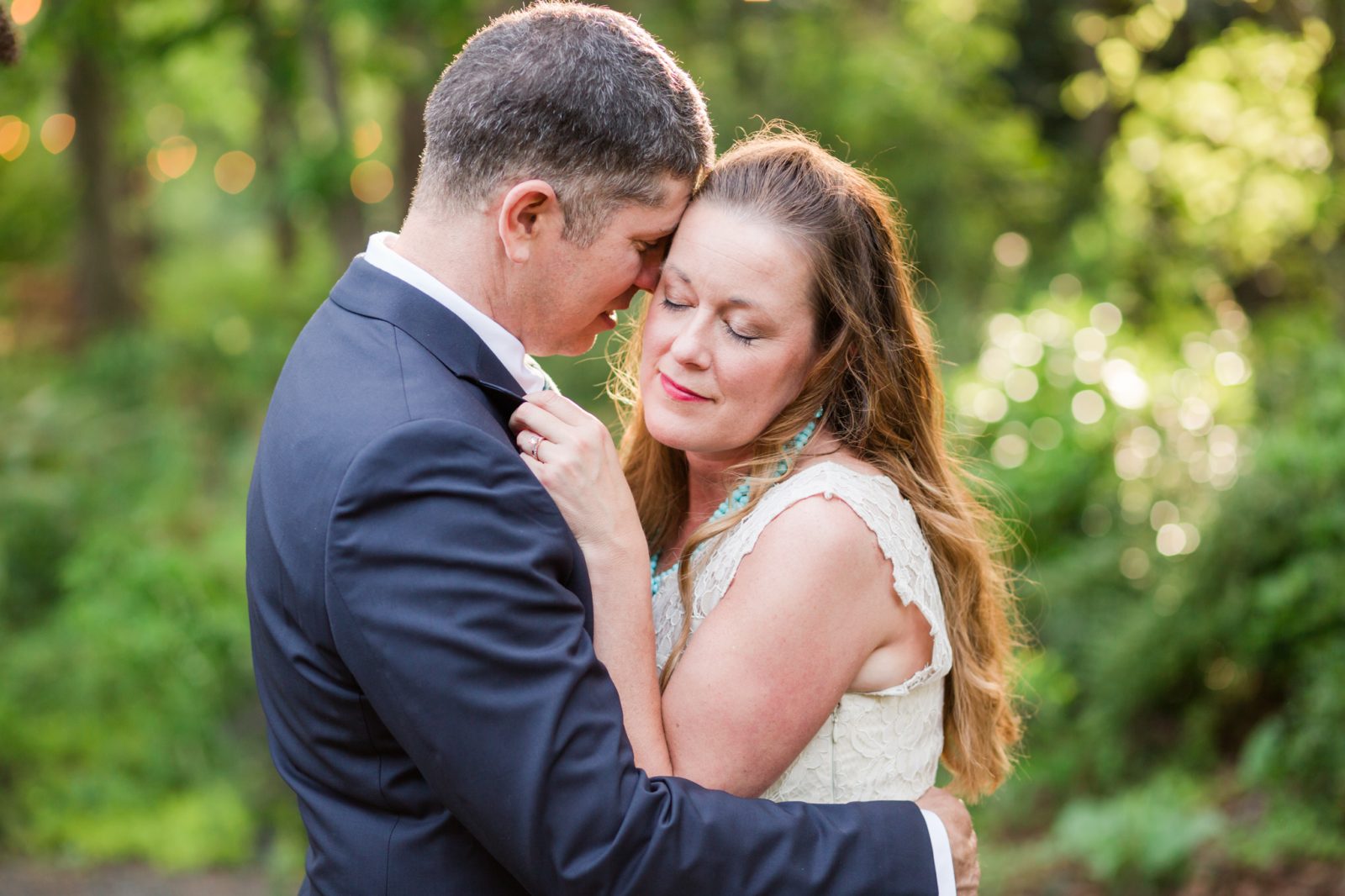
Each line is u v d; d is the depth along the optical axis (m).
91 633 6.14
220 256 17.66
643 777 1.42
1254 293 8.03
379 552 1.36
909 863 1.51
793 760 1.62
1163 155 8.10
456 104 1.55
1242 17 7.63
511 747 1.34
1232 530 4.32
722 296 1.65
